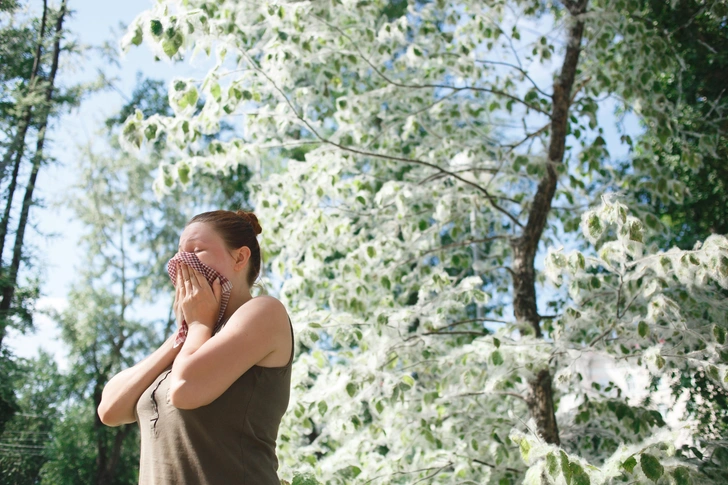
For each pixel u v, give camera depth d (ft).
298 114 14.07
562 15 16.61
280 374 5.44
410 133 17.43
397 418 13.79
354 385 11.89
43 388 64.75
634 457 8.36
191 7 13.42
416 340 13.24
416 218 16.03
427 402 12.82
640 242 9.95
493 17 16.34
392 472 12.77
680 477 8.57
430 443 13.26
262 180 16.26
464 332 14.10
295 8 14.11
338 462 13.03
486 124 18.66
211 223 5.94
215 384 4.99
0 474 59.41
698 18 16.93
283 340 5.44
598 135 17.10
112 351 60.49
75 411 65.62
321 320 13.03
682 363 10.85
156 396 5.33
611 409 12.44
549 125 16.97
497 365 11.47
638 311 13.56
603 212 10.19
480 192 16.74
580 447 13.50
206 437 5.04
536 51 16.58
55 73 50.47
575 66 16.46
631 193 16.14
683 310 12.67
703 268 10.00
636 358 12.03
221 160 14.24
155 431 5.22
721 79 16.90
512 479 12.69
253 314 5.30
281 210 15.75
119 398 5.71
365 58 15.43
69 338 59.67
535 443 8.36
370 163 17.33
